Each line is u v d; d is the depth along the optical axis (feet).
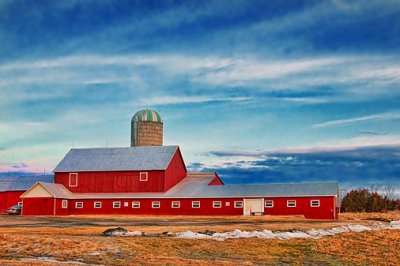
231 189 268.21
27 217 247.29
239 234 152.25
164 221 213.25
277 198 257.14
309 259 132.16
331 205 249.34
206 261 112.78
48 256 107.76
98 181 288.51
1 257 103.81
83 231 152.46
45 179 313.53
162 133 374.43
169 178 284.20
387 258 140.36
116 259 108.47
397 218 271.28
